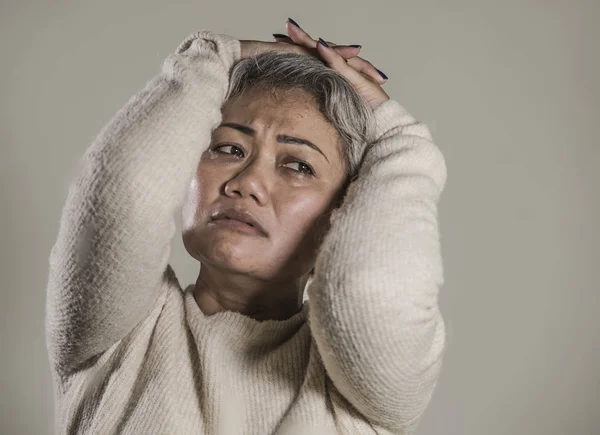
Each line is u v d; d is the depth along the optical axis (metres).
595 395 2.17
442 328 0.83
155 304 0.86
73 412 0.84
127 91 2.19
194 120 0.80
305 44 0.96
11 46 2.22
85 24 2.21
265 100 0.86
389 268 0.75
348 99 0.88
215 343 0.83
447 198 2.15
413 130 0.92
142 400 0.81
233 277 0.84
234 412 0.82
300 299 0.91
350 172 0.89
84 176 0.76
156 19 2.17
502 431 2.15
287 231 0.84
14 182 2.20
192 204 0.84
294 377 0.84
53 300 0.80
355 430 0.82
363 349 0.74
